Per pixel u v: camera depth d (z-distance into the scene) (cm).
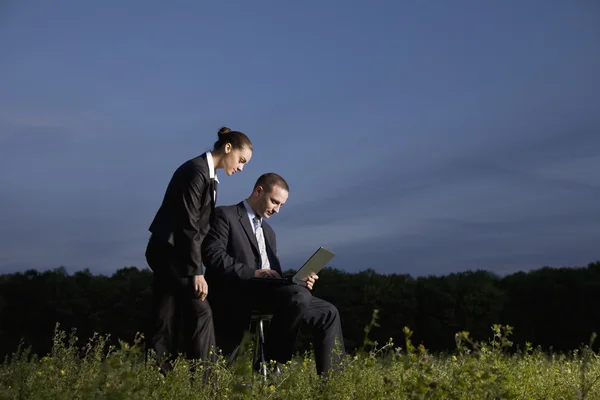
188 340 359
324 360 367
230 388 289
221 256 382
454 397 230
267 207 414
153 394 270
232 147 390
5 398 289
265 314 385
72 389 282
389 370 363
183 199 365
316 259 372
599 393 312
